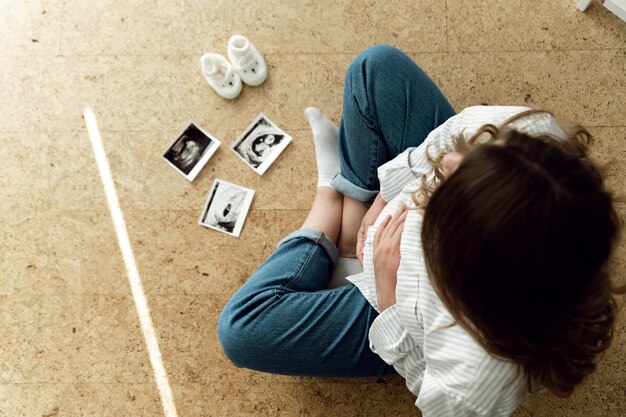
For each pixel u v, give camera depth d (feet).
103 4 5.83
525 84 5.61
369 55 4.25
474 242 2.16
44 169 5.59
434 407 3.20
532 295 2.21
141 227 5.48
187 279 5.40
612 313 2.76
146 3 5.83
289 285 4.25
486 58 5.66
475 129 3.48
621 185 5.39
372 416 5.14
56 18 5.82
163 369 5.27
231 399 5.21
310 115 5.29
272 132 5.61
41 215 5.52
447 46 5.70
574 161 2.14
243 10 5.81
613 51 5.62
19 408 5.24
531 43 5.67
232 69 5.55
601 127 5.51
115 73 5.74
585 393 5.06
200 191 5.53
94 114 5.67
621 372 5.07
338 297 4.09
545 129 3.10
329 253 4.48
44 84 5.73
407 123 4.18
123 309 5.37
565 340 2.48
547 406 5.06
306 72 5.70
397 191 4.00
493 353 2.61
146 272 5.42
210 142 5.60
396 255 3.52
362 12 5.78
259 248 5.43
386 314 3.55
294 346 4.10
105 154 5.61
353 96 4.23
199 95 5.67
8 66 5.76
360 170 4.46
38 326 5.36
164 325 5.34
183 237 5.46
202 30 5.80
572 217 2.05
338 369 4.22
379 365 4.16
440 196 2.29
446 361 3.04
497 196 2.08
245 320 4.17
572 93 5.58
